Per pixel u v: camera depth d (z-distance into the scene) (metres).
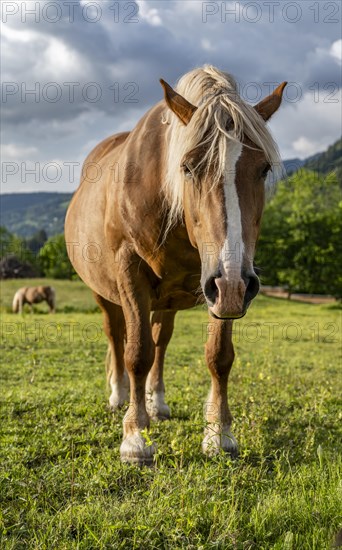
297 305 34.50
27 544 2.91
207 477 3.65
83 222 5.73
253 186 3.57
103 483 3.62
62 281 42.53
